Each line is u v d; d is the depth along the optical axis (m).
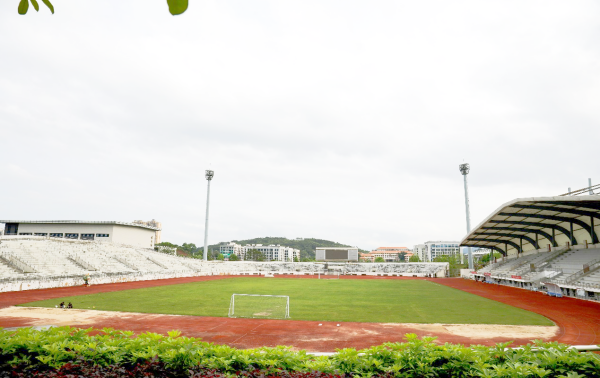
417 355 6.05
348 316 20.95
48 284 35.69
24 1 2.11
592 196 22.30
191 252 174.88
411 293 34.50
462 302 27.36
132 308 23.22
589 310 22.80
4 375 5.38
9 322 18.53
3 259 39.16
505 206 31.16
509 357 5.86
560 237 40.84
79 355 5.91
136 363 5.97
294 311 22.80
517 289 38.38
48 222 63.19
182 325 18.06
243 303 26.27
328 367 5.99
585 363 5.39
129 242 67.69
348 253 81.81
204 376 5.48
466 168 63.94
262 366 6.05
